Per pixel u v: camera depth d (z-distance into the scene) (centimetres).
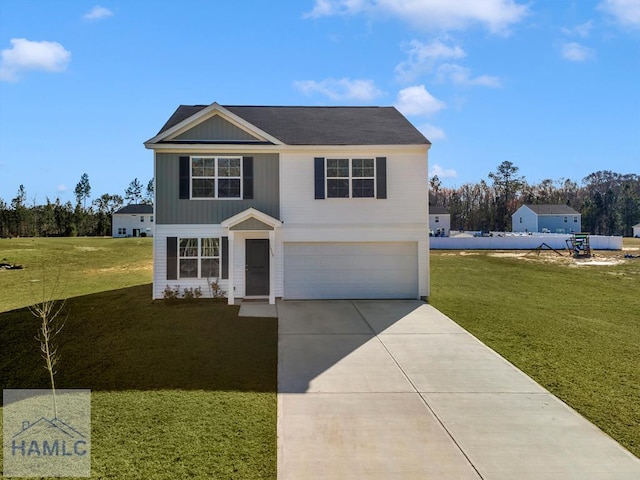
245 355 902
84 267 2506
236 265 1489
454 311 1327
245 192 1485
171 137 1469
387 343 1002
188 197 1464
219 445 544
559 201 7988
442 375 804
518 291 1697
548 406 672
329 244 1520
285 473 490
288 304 1417
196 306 1356
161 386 734
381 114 1844
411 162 1520
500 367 844
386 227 1516
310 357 900
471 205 7919
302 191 1505
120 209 6625
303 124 1681
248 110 1847
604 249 3488
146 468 490
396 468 503
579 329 1109
